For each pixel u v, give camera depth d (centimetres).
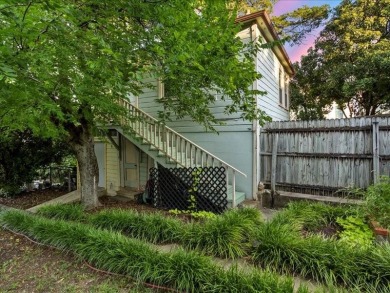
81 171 582
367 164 499
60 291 266
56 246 360
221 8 396
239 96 491
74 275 296
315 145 559
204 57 365
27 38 235
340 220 356
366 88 1047
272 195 579
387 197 351
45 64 264
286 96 1158
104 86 347
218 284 236
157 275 260
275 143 606
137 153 820
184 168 586
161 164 614
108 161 911
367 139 499
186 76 425
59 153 897
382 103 1190
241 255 312
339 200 494
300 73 1426
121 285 267
